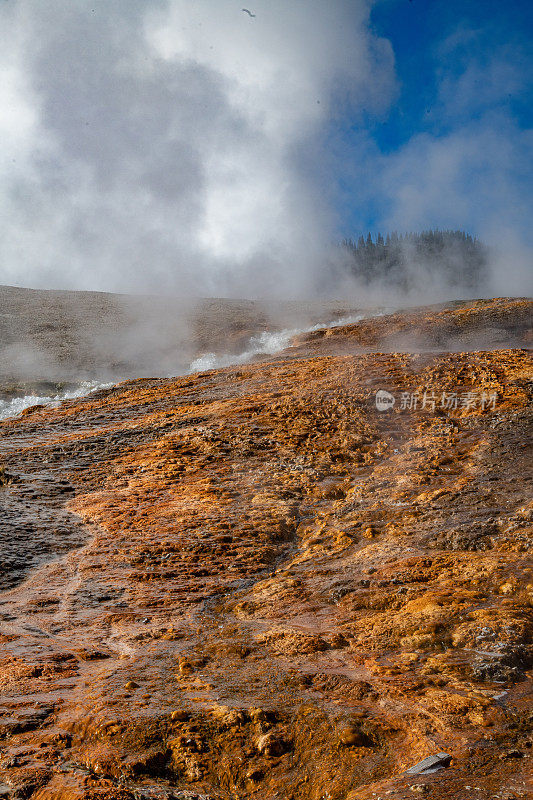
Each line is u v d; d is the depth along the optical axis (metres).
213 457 12.18
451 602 4.84
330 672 3.87
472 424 11.95
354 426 12.89
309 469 10.91
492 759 2.66
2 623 5.68
